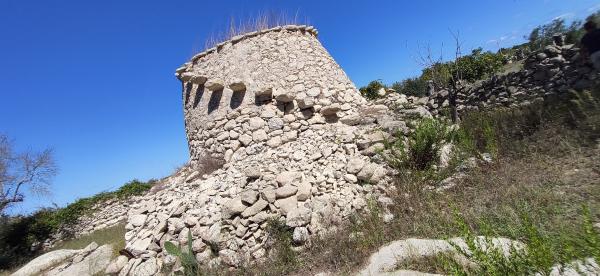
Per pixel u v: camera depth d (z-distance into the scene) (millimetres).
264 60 10875
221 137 10117
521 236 4000
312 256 5656
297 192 6875
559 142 6199
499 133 7488
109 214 18734
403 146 7246
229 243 6512
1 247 17484
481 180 5934
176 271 6430
